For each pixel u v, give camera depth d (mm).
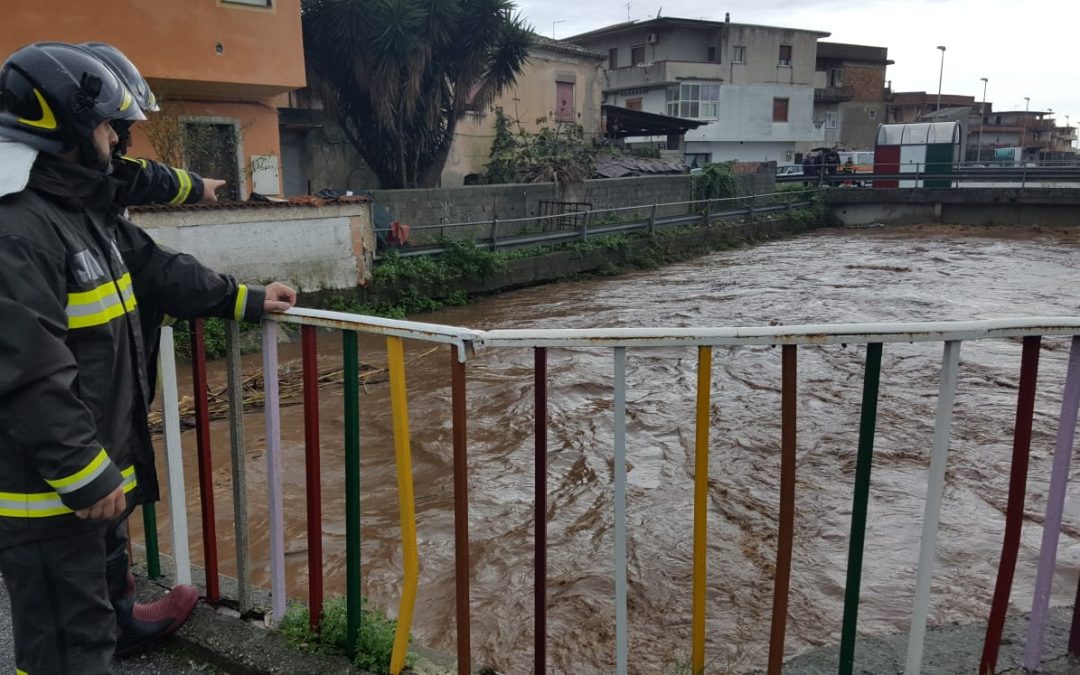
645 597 4207
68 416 1741
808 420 7457
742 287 16438
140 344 2137
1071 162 39125
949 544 4852
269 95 14625
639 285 17250
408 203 16938
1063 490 2137
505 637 3816
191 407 8047
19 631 1945
